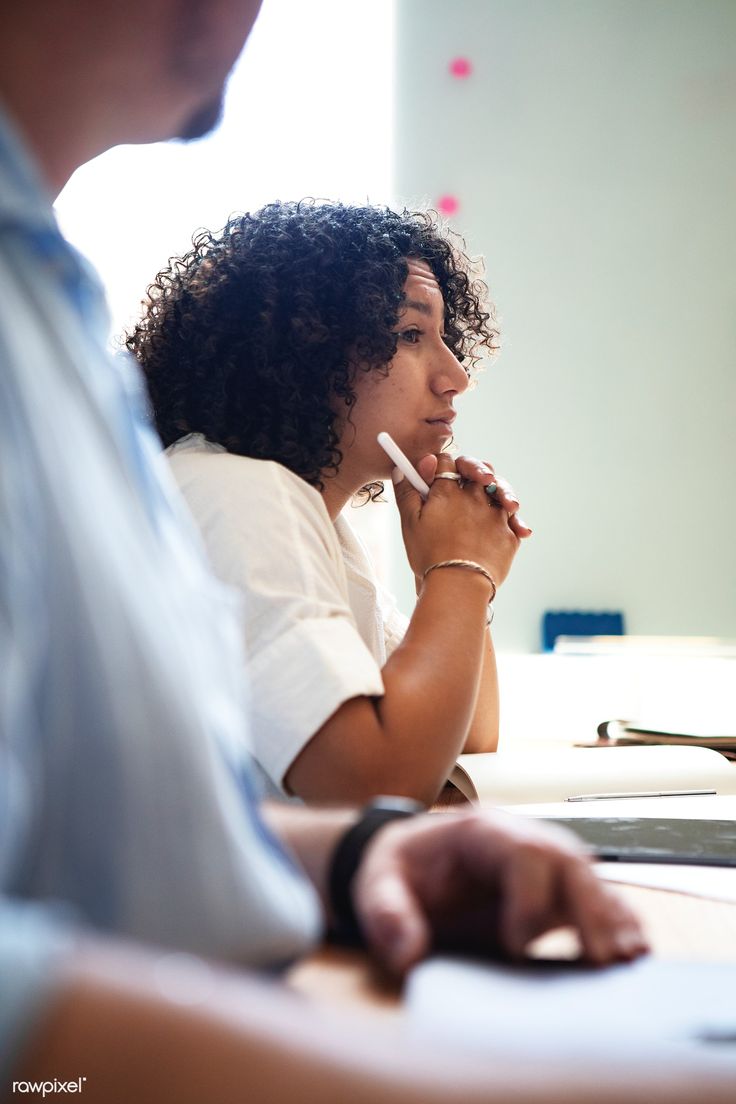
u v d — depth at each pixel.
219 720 0.36
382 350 1.22
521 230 2.40
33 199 0.34
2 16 0.40
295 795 0.91
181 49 0.43
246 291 1.21
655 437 2.37
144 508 0.35
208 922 0.33
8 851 0.24
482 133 2.41
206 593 0.40
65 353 0.33
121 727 0.30
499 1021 0.33
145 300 1.35
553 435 2.38
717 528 2.35
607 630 2.32
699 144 2.39
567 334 2.38
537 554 2.36
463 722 0.98
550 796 1.05
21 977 0.20
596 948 0.40
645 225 2.39
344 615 0.99
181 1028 0.21
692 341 2.38
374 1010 0.37
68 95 0.42
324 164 2.41
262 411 1.20
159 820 0.31
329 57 2.42
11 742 0.24
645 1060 0.23
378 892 0.41
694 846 0.70
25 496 0.28
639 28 2.40
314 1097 0.21
